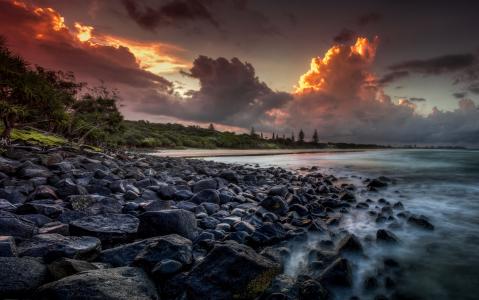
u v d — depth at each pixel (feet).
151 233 19.75
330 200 37.60
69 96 95.81
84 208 23.50
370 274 18.30
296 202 35.09
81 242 16.06
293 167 108.58
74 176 35.83
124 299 11.53
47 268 13.05
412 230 27.40
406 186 58.03
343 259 16.88
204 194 32.22
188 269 15.75
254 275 14.38
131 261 15.74
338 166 114.42
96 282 11.89
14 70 57.52
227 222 24.85
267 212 29.19
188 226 20.77
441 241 24.64
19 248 14.73
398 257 21.12
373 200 42.96
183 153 197.88
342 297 15.39
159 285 14.21
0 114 57.21
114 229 19.52
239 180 53.57
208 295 13.61
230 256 14.93
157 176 47.60
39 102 63.05
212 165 89.51
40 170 33.99
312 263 17.78
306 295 13.87
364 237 24.86
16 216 17.87
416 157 190.08
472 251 22.44
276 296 13.32
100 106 110.63
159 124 378.12
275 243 22.33
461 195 48.06
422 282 17.58
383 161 144.87
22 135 73.41
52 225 18.95
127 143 197.57
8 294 11.34
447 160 151.33
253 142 393.29
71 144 81.15
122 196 29.84
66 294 11.04
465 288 17.07
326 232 25.31
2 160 37.81
